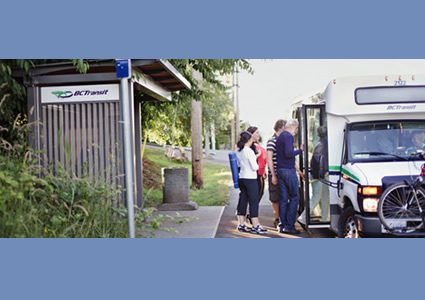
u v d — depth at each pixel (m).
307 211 9.07
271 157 9.81
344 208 8.10
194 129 17.27
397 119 8.27
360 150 8.10
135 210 8.90
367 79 8.24
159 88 11.12
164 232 9.22
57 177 8.42
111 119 8.97
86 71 8.88
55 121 9.00
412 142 8.12
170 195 12.66
